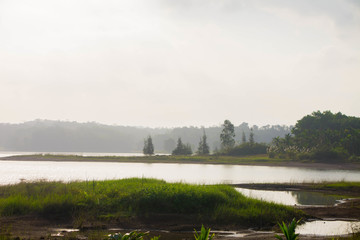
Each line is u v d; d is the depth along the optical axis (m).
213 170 65.62
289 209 19.80
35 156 103.50
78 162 90.75
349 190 34.62
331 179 48.28
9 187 23.44
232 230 16.23
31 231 14.63
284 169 72.62
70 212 17.44
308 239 14.03
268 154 112.62
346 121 137.38
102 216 17.14
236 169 70.50
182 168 71.12
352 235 14.45
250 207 19.34
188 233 15.45
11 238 13.22
